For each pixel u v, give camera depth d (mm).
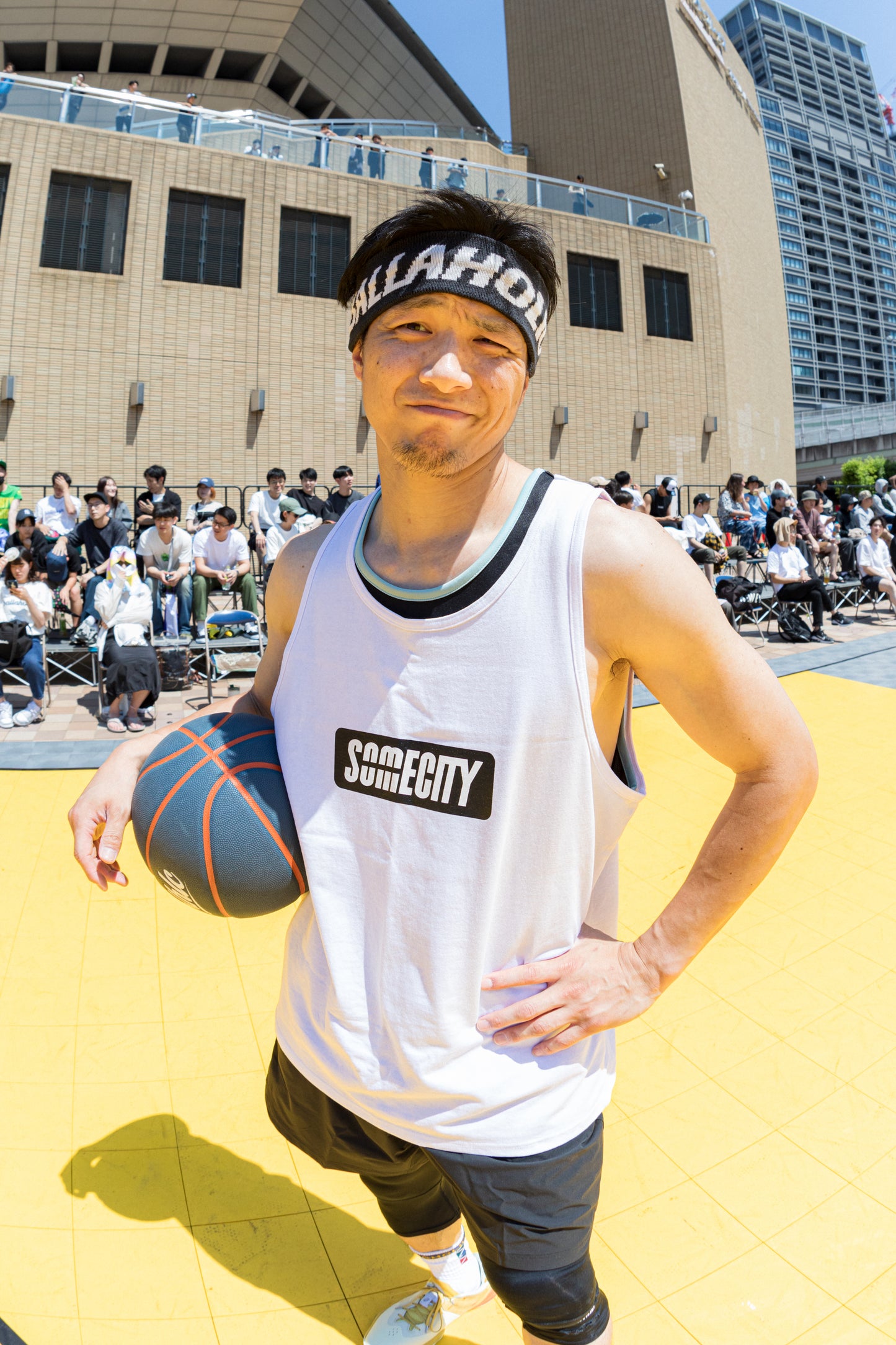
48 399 11586
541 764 1077
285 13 22109
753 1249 1956
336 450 13078
